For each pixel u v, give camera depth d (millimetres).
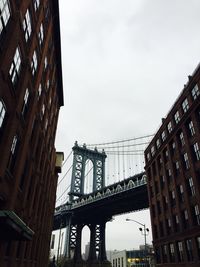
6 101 15219
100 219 109875
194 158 38562
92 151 122938
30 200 24250
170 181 45812
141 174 75625
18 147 18734
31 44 20734
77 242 104188
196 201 36594
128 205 91438
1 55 13914
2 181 14812
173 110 47156
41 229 34250
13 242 19125
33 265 28719
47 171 35062
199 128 37500
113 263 134375
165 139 48656
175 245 41156
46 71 29328
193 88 40875
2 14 14000
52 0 29547
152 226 51875
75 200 107625
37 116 24922
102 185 118438
